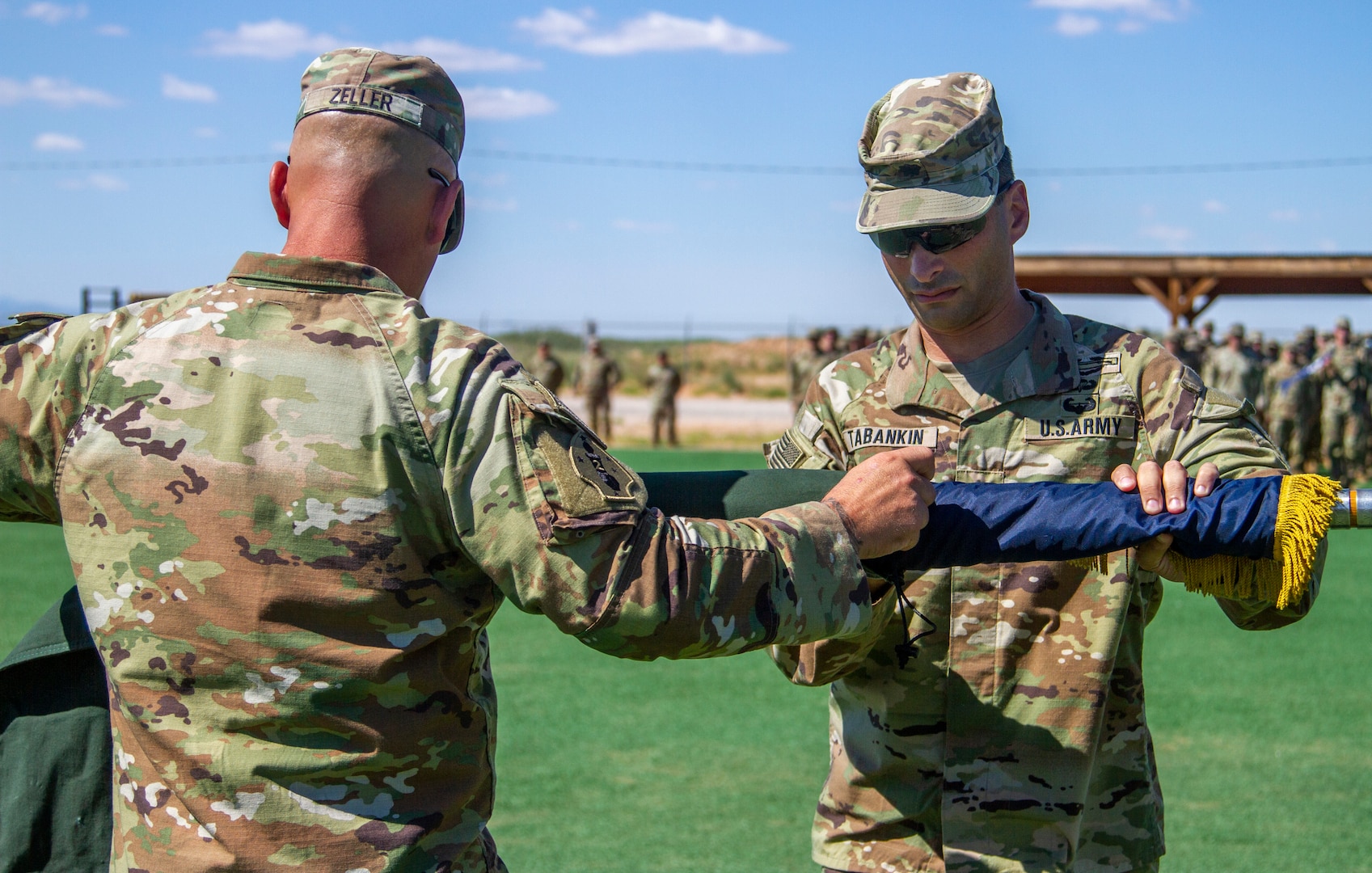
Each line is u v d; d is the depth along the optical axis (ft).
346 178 6.22
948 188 7.98
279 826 5.63
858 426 8.81
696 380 156.15
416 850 5.77
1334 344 69.41
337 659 5.68
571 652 24.59
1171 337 76.74
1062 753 8.06
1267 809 15.88
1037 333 8.46
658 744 18.58
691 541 5.75
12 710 6.95
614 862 13.97
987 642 8.23
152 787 5.73
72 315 6.45
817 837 8.99
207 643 5.67
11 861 6.84
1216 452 7.62
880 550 6.36
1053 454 8.22
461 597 5.97
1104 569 7.39
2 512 6.42
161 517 5.74
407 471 5.74
